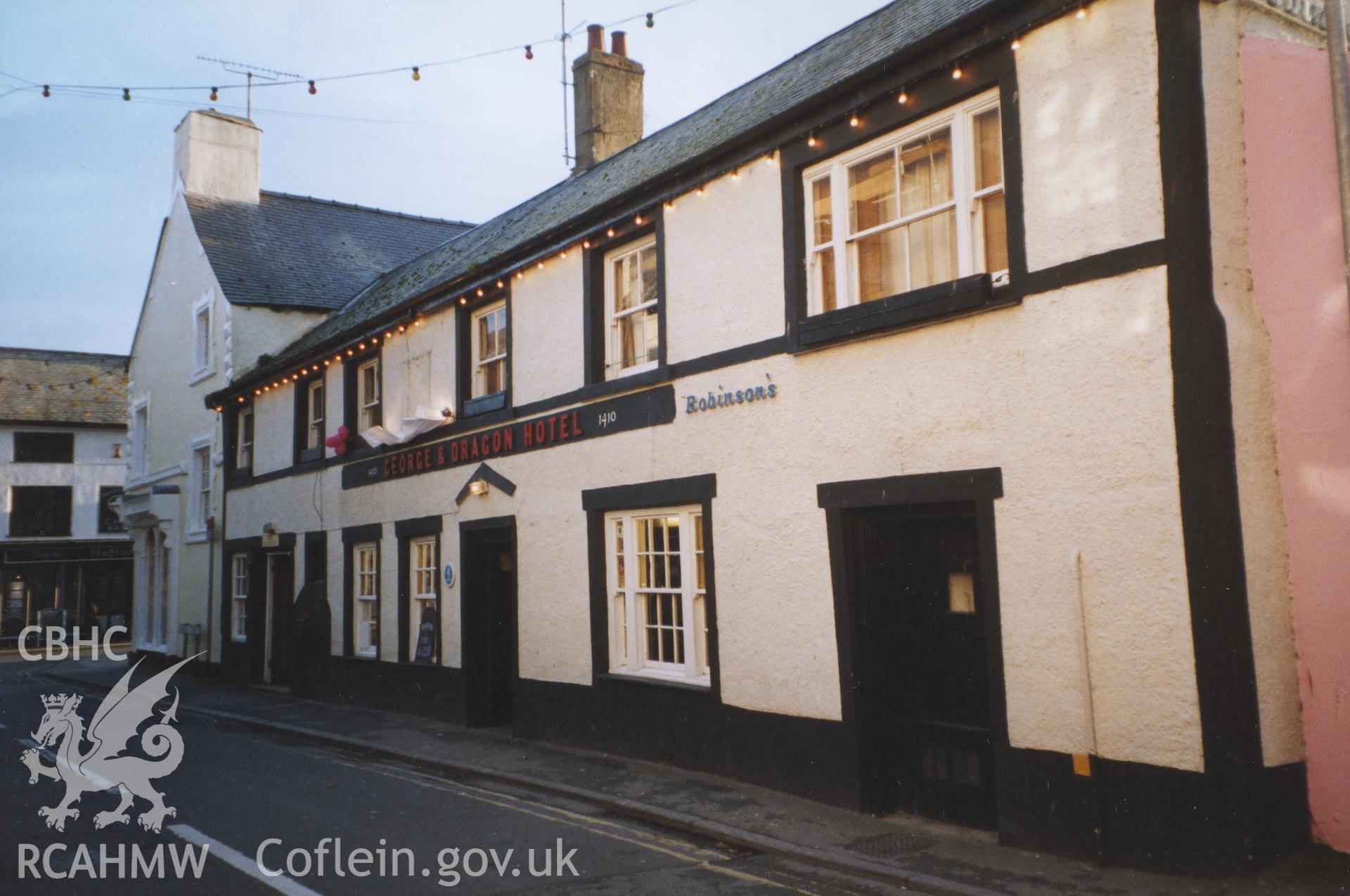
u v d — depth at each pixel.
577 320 10.77
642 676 9.68
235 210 22.44
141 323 25.75
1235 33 6.10
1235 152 5.98
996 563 6.61
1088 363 6.18
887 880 5.96
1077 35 6.36
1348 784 5.64
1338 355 6.05
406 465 13.77
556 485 10.85
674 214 9.50
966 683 7.03
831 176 8.12
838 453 7.73
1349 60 6.33
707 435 8.95
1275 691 5.66
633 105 16.66
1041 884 5.63
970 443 6.82
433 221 25.94
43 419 35.47
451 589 12.77
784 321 8.27
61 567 35.97
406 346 14.18
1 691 19.27
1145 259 5.93
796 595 8.02
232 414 19.80
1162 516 5.78
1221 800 5.46
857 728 7.46
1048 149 6.47
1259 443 5.80
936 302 6.96
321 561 16.41
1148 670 5.79
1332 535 5.87
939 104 7.20
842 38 11.20
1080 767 6.05
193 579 21.27
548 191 16.64
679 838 7.11
